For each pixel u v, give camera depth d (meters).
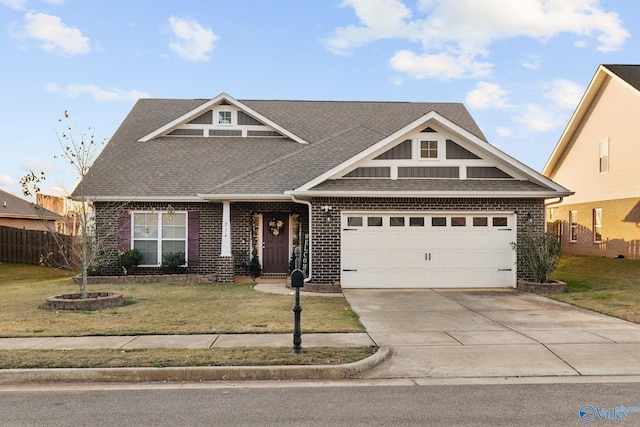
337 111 22.80
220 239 17.28
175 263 16.83
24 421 5.31
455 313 11.11
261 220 17.88
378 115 22.48
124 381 6.74
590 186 25.45
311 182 14.65
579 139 26.56
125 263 16.55
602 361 7.51
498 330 9.41
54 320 10.03
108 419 5.37
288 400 5.97
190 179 17.62
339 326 9.57
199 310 11.18
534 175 15.02
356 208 14.90
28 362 7.05
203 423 5.25
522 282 14.60
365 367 7.14
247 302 12.32
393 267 15.02
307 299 12.91
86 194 16.56
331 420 5.33
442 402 5.90
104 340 8.42
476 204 15.05
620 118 22.84
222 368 6.87
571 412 5.56
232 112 20.45
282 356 7.41
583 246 26.14
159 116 21.88
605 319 10.41
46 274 19.81
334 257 14.84
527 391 6.29
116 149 19.34
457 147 15.33
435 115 14.95
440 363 7.44
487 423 5.25
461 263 15.12
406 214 15.02
